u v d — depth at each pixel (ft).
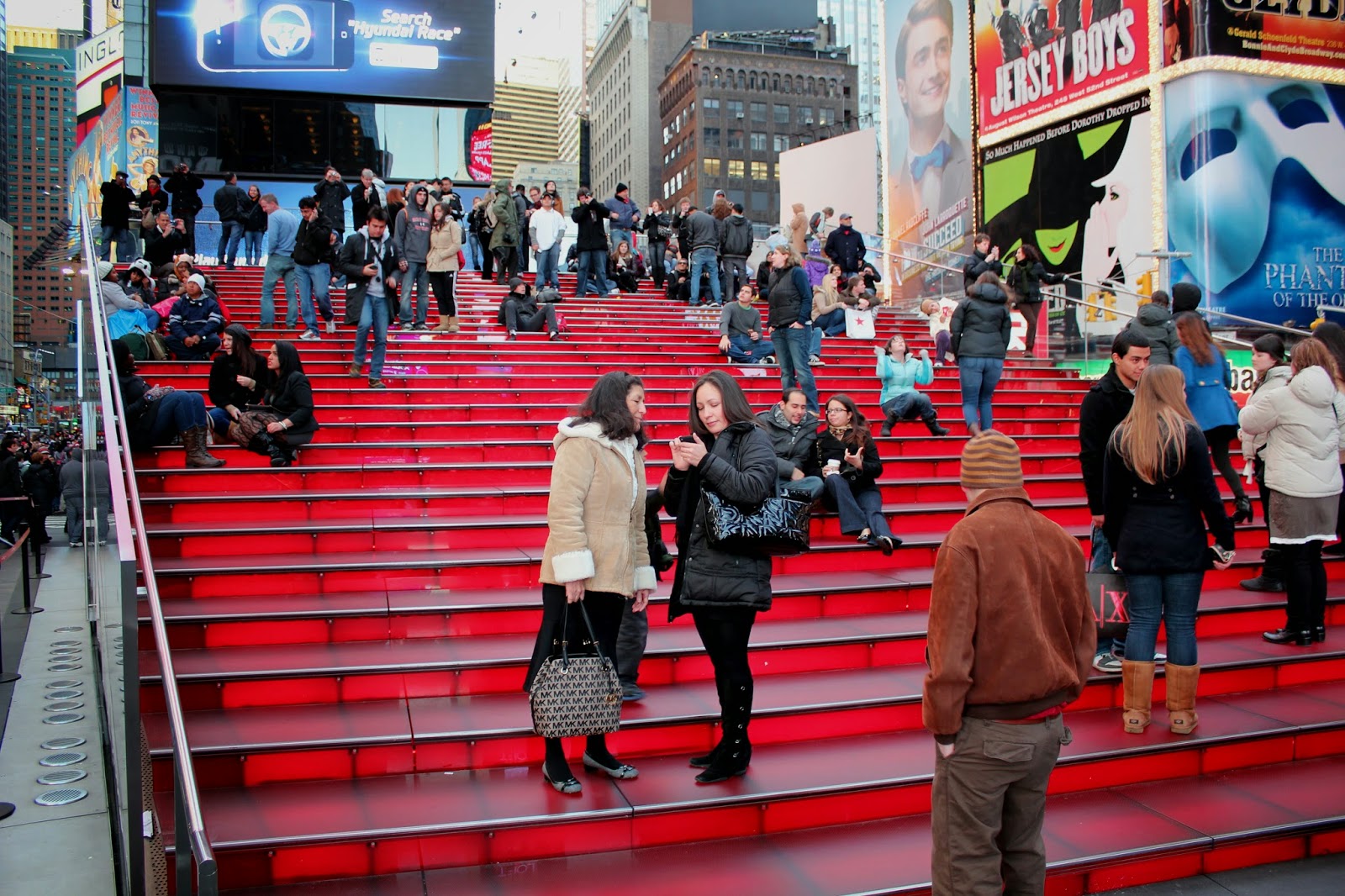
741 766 14.52
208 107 73.10
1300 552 20.42
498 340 40.86
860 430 23.76
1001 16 66.33
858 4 516.32
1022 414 37.22
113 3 144.97
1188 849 13.71
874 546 23.70
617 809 13.24
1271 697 18.85
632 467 14.53
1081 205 59.31
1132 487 16.66
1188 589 16.46
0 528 55.67
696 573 14.16
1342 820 14.51
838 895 12.04
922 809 14.69
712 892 12.09
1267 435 21.43
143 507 22.39
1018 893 10.78
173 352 34.42
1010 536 10.30
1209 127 50.62
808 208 94.02
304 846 12.10
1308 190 52.34
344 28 74.13
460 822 12.68
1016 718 10.14
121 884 13.30
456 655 17.03
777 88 389.60
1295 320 51.83
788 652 18.40
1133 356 17.78
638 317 49.14
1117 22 56.13
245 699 15.65
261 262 58.49
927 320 52.75
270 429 25.90
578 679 13.24
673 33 451.12
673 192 408.87
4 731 20.48
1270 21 51.42
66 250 89.04
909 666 19.04
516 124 627.87
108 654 17.12
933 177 75.51
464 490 25.44
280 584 19.61
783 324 33.09
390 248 39.91
